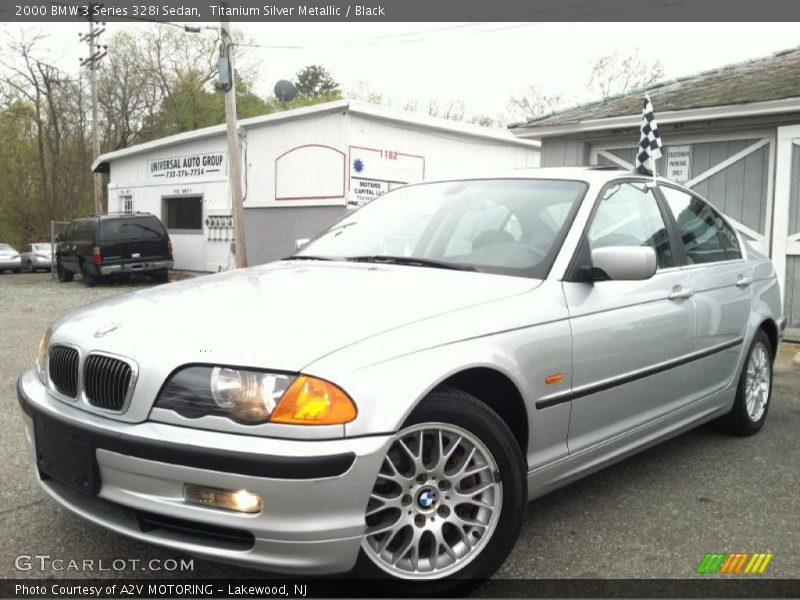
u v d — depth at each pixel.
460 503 2.70
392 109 16.28
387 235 3.83
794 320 8.62
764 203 9.02
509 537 2.75
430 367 2.54
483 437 2.70
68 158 39.62
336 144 16.02
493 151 18.80
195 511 2.37
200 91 39.00
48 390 2.92
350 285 3.05
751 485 3.96
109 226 17.89
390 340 2.54
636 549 3.15
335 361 2.40
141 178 22.00
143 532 2.49
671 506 3.64
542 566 2.98
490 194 3.81
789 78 9.17
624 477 4.07
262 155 17.81
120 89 39.75
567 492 3.83
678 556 3.09
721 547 3.18
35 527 3.26
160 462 2.39
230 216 19.03
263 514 2.31
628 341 3.41
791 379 6.77
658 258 3.89
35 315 11.62
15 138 39.50
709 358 4.18
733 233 4.93
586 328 3.18
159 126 39.84
